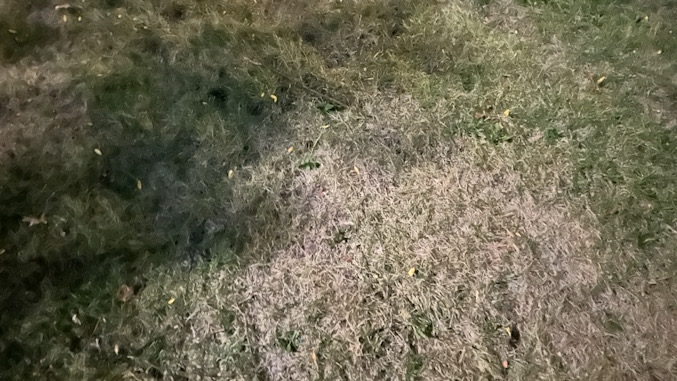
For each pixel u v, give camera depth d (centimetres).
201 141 176
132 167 169
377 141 181
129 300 155
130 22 188
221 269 161
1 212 154
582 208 170
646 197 173
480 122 187
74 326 148
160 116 177
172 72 183
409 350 149
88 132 168
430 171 177
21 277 150
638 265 162
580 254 162
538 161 178
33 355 143
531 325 153
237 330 151
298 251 164
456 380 144
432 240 165
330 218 169
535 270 160
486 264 161
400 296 156
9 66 176
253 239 165
